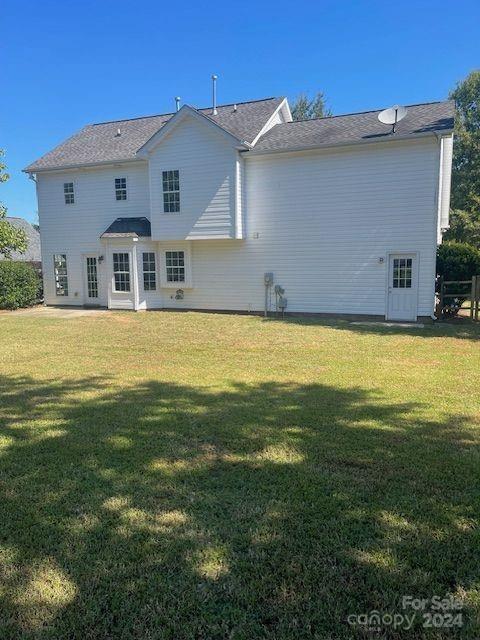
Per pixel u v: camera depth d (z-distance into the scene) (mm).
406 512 3166
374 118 15367
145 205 17734
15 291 18500
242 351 9383
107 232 17422
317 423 5012
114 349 9711
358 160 14055
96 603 2365
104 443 4508
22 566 2664
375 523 3041
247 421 5094
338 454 4176
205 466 3961
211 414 5352
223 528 3008
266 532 2953
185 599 2383
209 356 8914
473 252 14578
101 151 18672
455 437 4566
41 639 2148
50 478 3775
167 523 3080
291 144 14773
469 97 44625
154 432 4789
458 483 3588
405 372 7402
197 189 15766
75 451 4316
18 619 2271
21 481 3732
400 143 13414
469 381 6793
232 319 14586
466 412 5348
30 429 4926
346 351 9281
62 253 19438
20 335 11656
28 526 3082
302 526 3014
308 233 15000
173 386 6672
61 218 19250
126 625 2225
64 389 6547
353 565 2623
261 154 15078
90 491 3543
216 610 2312
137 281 17219
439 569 2584
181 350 9547
